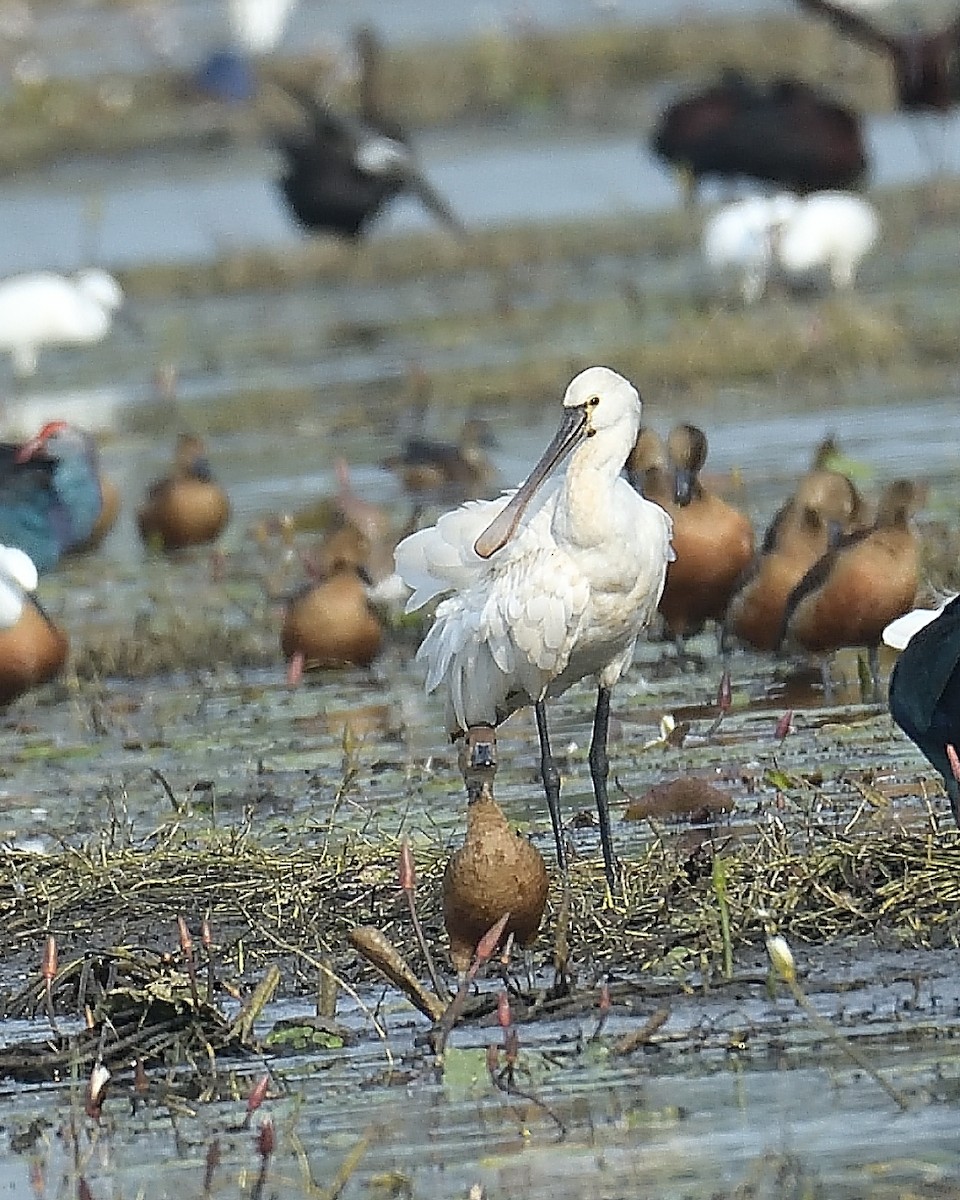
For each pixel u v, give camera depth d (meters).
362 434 25.42
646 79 49.19
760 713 14.44
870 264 32.78
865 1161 8.25
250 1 49.41
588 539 11.91
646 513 12.16
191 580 19.59
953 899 10.63
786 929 10.57
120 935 11.29
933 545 17.25
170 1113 9.28
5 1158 8.95
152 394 28.67
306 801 13.34
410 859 10.05
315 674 16.53
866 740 13.58
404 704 15.49
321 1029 9.91
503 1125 8.84
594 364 27.17
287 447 25.19
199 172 44.12
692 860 11.27
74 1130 9.09
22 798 13.98
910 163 40.16
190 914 11.43
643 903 10.94
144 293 35.50
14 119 48.19
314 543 20.17
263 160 44.84
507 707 12.43
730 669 15.63
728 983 10.04
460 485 22.06
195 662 17.02
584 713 14.95
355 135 34.78
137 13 58.66
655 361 26.94
